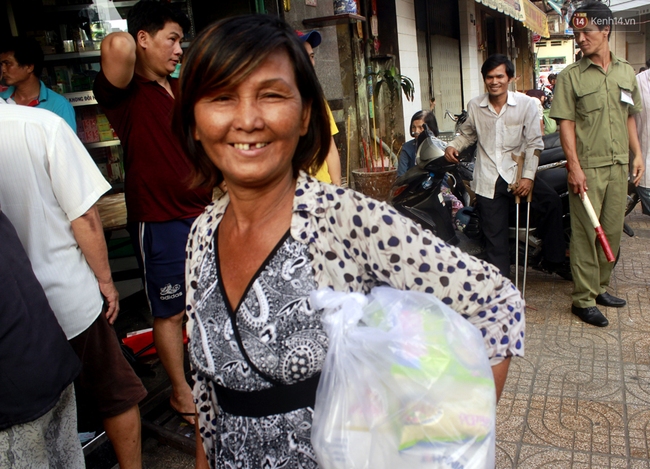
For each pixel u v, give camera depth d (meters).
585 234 3.92
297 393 1.15
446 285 1.11
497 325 1.14
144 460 2.71
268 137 1.09
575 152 3.83
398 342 1.04
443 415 1.01
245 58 1.04
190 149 1.30
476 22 11.95
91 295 2.15
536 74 19.08
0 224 1.66
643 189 4.95
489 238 4.40
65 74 4.25
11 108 1.96
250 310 1.15
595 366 3.37
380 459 1.01
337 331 1.06
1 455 1.66
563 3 13.48
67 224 2.10
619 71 3.79
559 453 2.62
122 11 4.34
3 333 1.60
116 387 2.24
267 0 4.72
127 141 2.68
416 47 8.68
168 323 2.77
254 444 1.18
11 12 4.11
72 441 2.02
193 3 4.62
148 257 2.73
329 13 5.50
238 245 1.21
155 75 2.70
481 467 1.02
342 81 6.60
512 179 4.24
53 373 1.73
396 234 1.10
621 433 2.72
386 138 7.65
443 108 10.40
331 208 1.13
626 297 4.40
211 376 1.22
